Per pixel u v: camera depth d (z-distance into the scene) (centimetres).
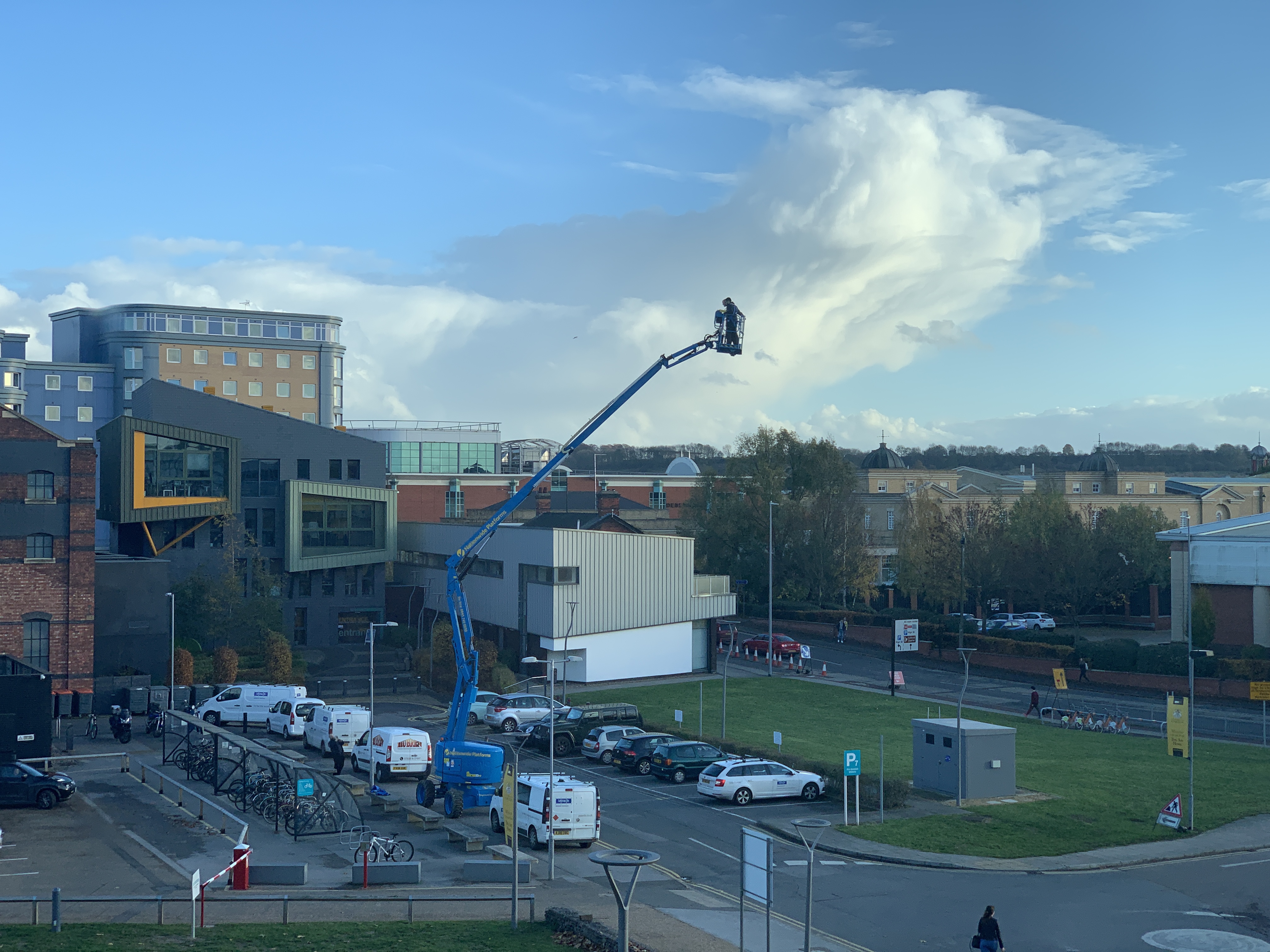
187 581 7775
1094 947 2664
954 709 6612
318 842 3516
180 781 4478
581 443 4809
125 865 3192
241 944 2352
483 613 8175
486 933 2511
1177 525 12244
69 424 13238
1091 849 3597
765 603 10500
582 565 7362
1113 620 10738
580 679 7394
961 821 3866
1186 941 2711
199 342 13662
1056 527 10394
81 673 6200
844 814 3897
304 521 8625
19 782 3934
